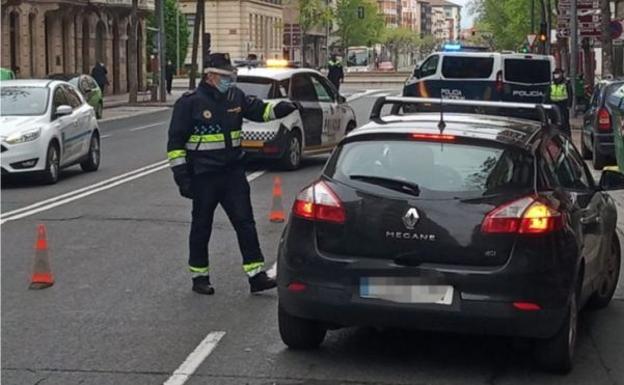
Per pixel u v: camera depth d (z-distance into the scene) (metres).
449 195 6.71
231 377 6.82
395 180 6.84
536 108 7.89
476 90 26.61
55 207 14.57
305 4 85.56
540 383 6.79
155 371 6.94
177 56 80.12
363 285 6.70
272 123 18.55
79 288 9.45
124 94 59.09
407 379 6.82
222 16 85.81
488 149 6.92
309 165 20.23
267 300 9.01
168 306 8.77
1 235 12.26
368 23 109.62
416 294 6.60
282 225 13.20
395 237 6.69
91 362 7.14
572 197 7.35
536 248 6.55
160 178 18.19
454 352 7.45
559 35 37.50
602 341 7.85
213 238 12.07
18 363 7.11
